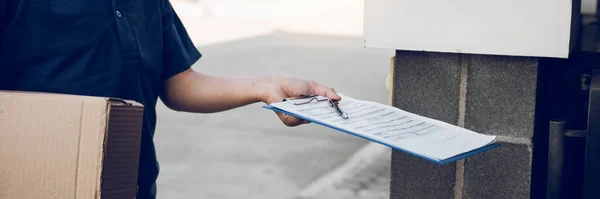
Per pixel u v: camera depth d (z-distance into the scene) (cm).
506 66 187
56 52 132
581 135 183
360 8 1159
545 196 201
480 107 192
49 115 111
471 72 191
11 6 129
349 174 449
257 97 165
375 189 421
